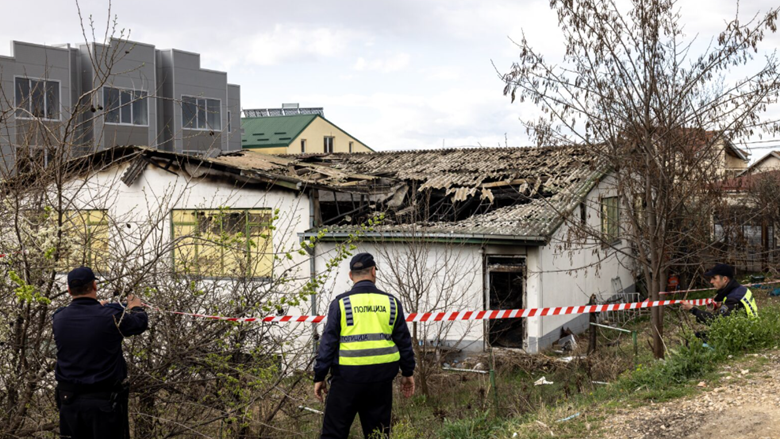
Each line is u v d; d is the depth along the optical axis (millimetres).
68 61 25016
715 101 7977
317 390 4969
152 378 5898
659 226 8336
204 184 14164
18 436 5391
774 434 4520
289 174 14977
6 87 22656
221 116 31141
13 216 5312
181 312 5891
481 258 12922
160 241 6070
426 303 11422
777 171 19438
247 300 6496
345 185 14930
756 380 5625
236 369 6121
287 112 48094
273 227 6727
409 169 18266
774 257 18672
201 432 6531
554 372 10758
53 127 5438
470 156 18984
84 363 4480
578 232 9562
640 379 6324
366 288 4875
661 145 8062
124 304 5246
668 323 11867
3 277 5098
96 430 4488
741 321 6699
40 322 5309
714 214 9773
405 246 12898
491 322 12953
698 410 5145
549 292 13398
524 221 13164
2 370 5301
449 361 12562
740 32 7711
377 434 4852
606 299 17000
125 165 14289
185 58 29625
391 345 4809
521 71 8445
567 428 5188
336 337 4758
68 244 5223
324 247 13422
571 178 14773
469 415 7906
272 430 7227
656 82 7961
